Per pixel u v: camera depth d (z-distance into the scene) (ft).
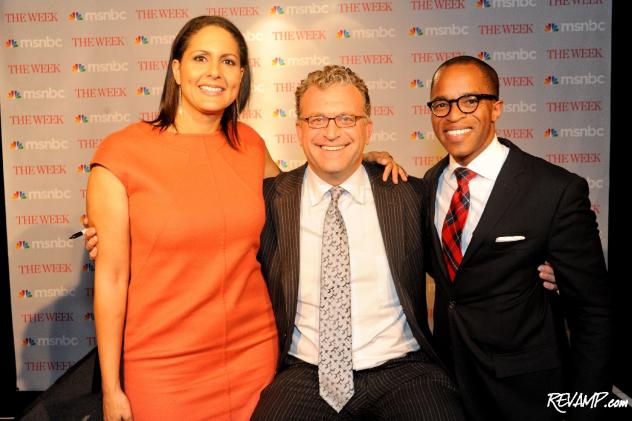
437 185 6.93
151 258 6.37
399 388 6.22
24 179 12.55
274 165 7.84
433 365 6.60
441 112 6.39
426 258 7.08
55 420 7.50
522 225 6.13
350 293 6.42
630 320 11.96
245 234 6.58
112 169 6.23
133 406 6.44
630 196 12.22
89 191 6.34
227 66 6.63
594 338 6.22
